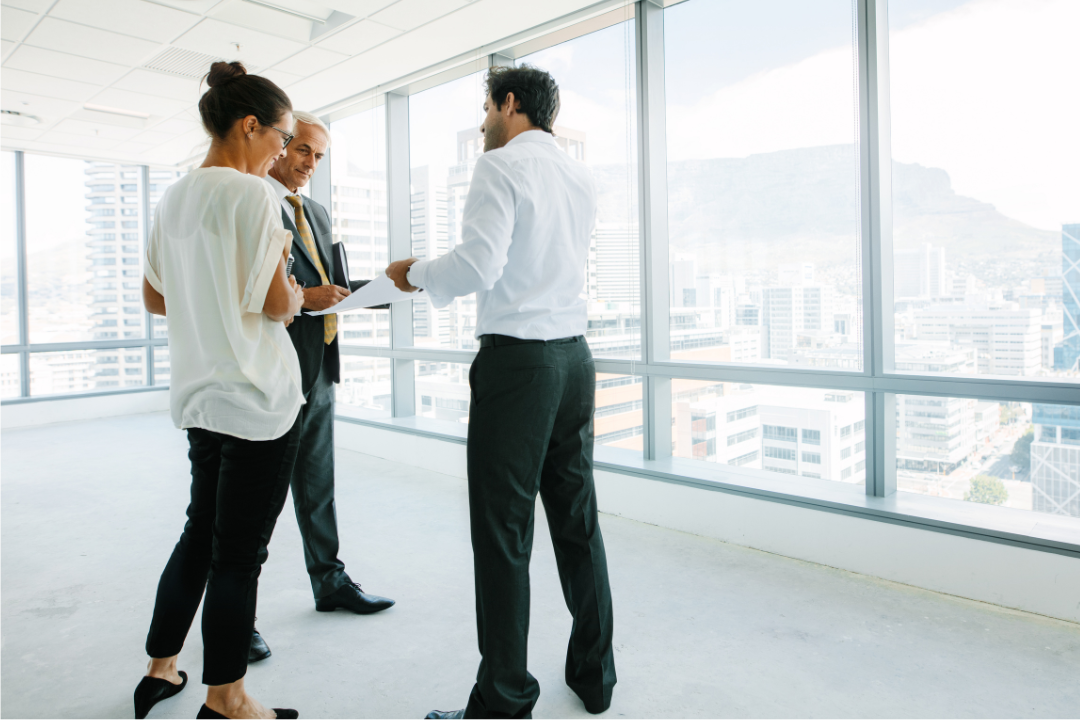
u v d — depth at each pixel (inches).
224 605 55.6
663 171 129.1
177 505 139.2
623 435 137.6
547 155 57.2
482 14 134.9
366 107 194.5
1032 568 84.7
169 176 285.7
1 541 117.2
